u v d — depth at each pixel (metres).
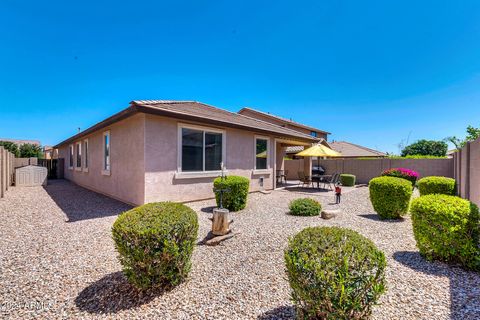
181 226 2.89
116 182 9.12
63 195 10.30
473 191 7.60
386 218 6.58
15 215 6.70
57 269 3.46
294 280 2.12
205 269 3.48
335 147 30.17
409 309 2.53
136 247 2.64
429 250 3.81
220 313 2.48
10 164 13.09
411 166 16.89
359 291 1.96
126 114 7.20
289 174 21.47
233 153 10.24
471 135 19.02
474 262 3.42
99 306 2.60
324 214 6.54
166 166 7.82
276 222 6.06
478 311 2.47
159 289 2.90
